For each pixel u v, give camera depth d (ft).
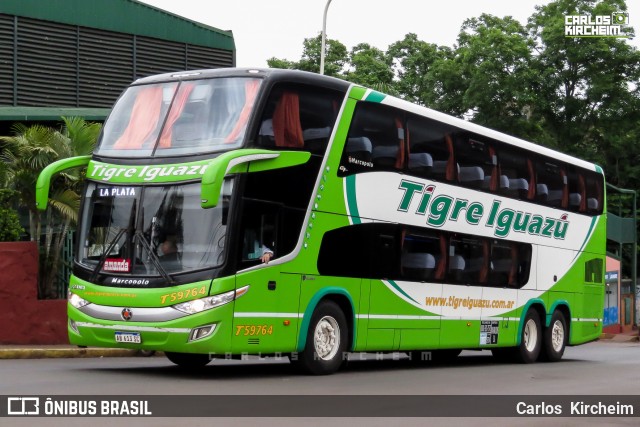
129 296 42.86
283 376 46.50
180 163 43.73
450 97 153.28
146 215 43.70
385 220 51.57
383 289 51.55
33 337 62.08
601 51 146.20
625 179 158.92
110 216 44.68
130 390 37.76
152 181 44.01
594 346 107.45
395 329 52.60
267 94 43.96
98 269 44.21
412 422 31.35
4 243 61.16
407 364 62.59
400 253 52.90
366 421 31.14
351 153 48.93
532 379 50.65
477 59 149.07
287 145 44.96
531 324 67.87
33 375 44.14
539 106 145.38
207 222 42.45
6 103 90.68
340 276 48.19
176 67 103.76
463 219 59.11
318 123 46.93
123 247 43.80
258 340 43.32
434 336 56.13
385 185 51.52
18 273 61.52
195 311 41.55
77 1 96.17
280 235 44.52
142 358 61.41
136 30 100.58
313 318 46.75
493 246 62.64
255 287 43.06
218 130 43.70
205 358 51.78
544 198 69.15
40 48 93.45
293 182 45.19
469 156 59.88
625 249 170.81
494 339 62.59
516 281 65.36
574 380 50.42
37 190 46.21
